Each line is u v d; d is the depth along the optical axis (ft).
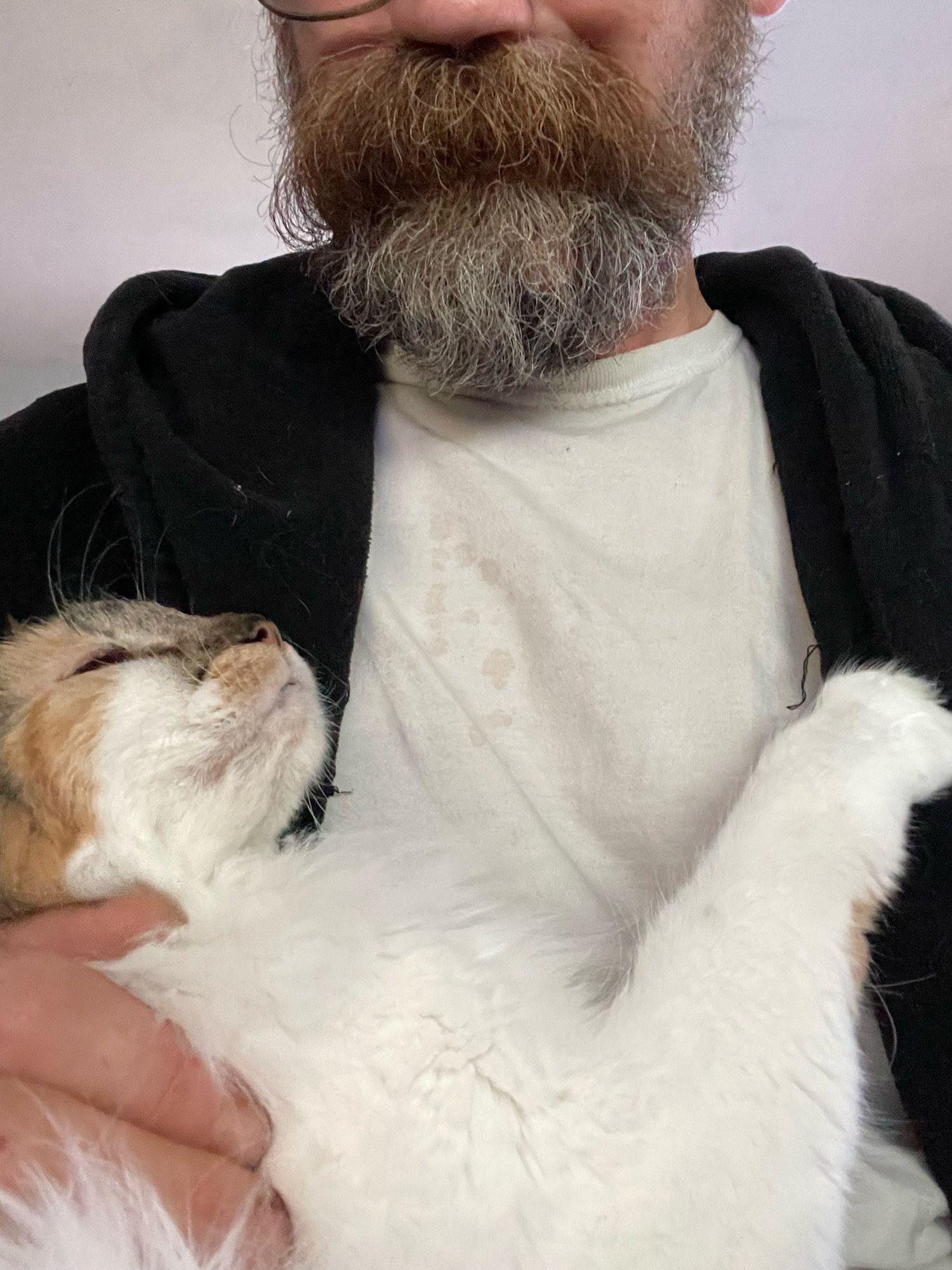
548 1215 0.91
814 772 1.06
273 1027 1.01
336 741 1.22
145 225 2.00
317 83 1.21
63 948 1.05
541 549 1.25
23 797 1.08
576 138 1.11
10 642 1.22
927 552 1.12
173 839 1.10
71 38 1.79
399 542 1.30
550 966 1.09
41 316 2.08
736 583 1.21
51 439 1.45
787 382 1.27
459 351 1.21
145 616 1.20
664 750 1.18
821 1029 0.96
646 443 1.29
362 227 1.22
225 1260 0.86
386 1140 0.94
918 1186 1.05
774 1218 0.91
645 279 1.21
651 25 1.16
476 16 1.07
